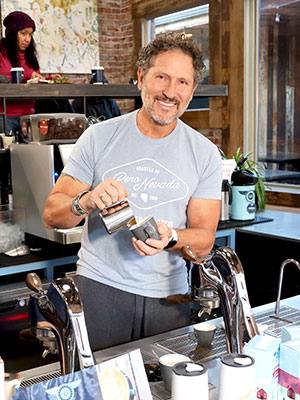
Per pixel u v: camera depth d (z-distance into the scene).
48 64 5.68
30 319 1.07
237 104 4.65
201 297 1.26
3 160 2.99
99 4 6.01
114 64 6.23
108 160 1.72
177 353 1.28
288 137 4.34
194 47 1.58
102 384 0.89
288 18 4.25
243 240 3.14
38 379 1.15
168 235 1.55
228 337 1.15
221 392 0.97
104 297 1.73
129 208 1.41
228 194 3.27
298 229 3.08
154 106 1.60
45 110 4.16
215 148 1.79
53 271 2.69
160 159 1.71
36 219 2.74
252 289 3.14
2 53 4.07
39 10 5.55
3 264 2.55
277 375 1.03
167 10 5.41
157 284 1.74
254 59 4.56
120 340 1.75
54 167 2.67
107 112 4.55
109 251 1.73
